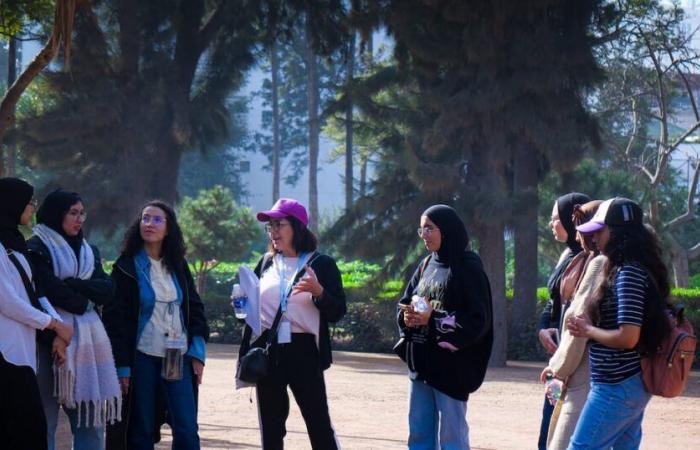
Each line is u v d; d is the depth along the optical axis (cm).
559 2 2117
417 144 2266
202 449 890
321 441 679
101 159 2552
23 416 580
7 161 3084
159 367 678
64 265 636
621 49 3134
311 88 4991
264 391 682
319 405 680
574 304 578
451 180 2106
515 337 2403
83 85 2431
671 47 3123
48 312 609
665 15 3153
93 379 632
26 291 598
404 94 2369
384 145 2358
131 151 2517
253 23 2639
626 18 2936
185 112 2497
